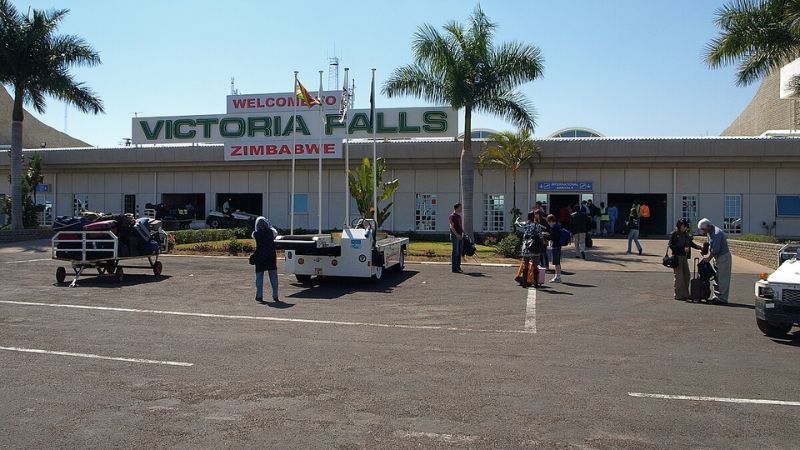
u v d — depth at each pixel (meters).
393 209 35.03
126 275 17.16
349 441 5.20
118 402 6.20
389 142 34.00
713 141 31.48
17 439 5.22
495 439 5.27
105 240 15.49
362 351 8.45
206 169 37.59
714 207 32.56
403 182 34.94
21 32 30.91
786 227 32.09
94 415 5.82
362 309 11.97
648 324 10.70
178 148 36.88
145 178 38.81
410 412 5.93
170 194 40.19
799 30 18.38
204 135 36.00
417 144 33.69
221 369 7.45
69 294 13.76
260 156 34.97
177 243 25.86
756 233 32.31
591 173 33.28
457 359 8.04
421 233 32.94
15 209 31.80
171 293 13.98
